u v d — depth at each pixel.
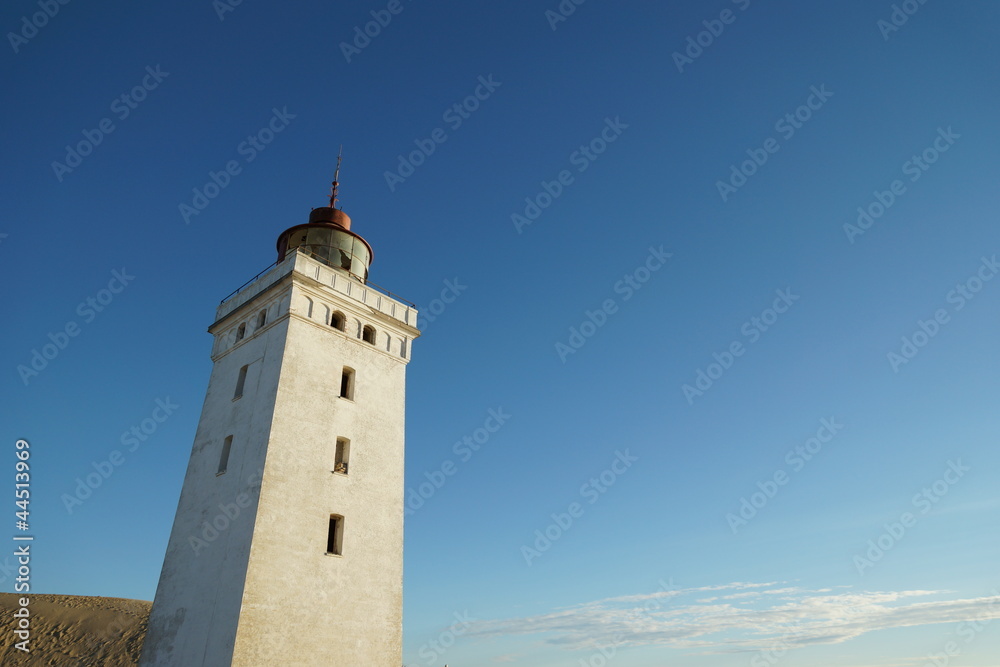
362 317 31.45
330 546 26.05
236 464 26.31
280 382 26.56
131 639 68.62
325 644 23.91
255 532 23.44
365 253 34.84
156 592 26.80
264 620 22.50
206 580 24.50
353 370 29.92
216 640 22.45
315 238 33.34
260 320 30.34
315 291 29.56
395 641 26.34
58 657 63.50
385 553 27.50
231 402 28.97
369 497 27.91
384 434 29.88
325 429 27.41
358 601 25.64
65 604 74.38
